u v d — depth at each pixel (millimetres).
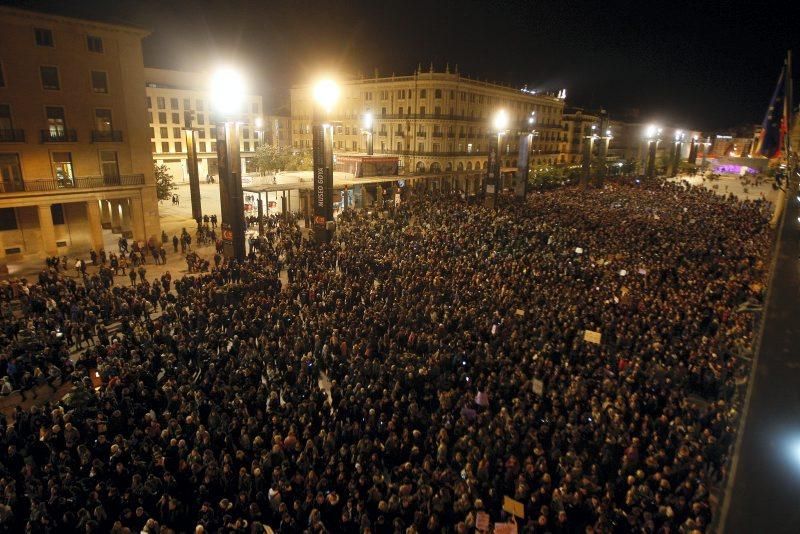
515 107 86875
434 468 11898
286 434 12766
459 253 28281
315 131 30469
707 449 11812
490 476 11773
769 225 34500
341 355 16578
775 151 17047
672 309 19875
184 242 33688
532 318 19203
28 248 33656
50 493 10742
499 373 15367
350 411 13703
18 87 30469
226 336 17859
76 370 15586
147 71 73500
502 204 46062
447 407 13930
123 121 35000
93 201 34031
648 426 13328
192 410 13227
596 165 84188
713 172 94438
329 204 31203
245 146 85312
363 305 20078
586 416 13398
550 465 12281
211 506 10562
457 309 19641
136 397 13992
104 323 20844
